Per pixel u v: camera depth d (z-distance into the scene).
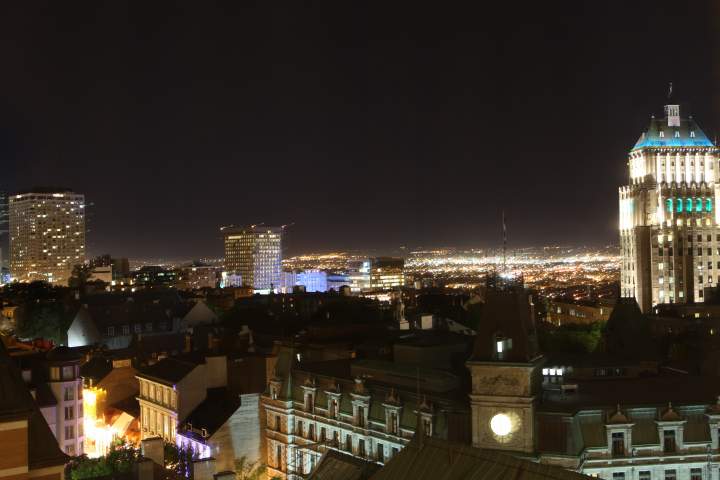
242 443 110.12
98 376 143.12
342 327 153.12
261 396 111.88
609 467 78.75
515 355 78.81
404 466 52.00
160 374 123.25
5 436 49.41
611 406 80.12
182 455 90.81
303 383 105.50
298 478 103.62
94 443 138.50
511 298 80.75
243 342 149.75
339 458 63.84
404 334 137.00
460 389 89.06
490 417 78.62
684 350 146.75
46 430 52.69
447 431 82.50
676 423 80.06
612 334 152.00
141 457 68.19
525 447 77.31
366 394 94.25
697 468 80.31
